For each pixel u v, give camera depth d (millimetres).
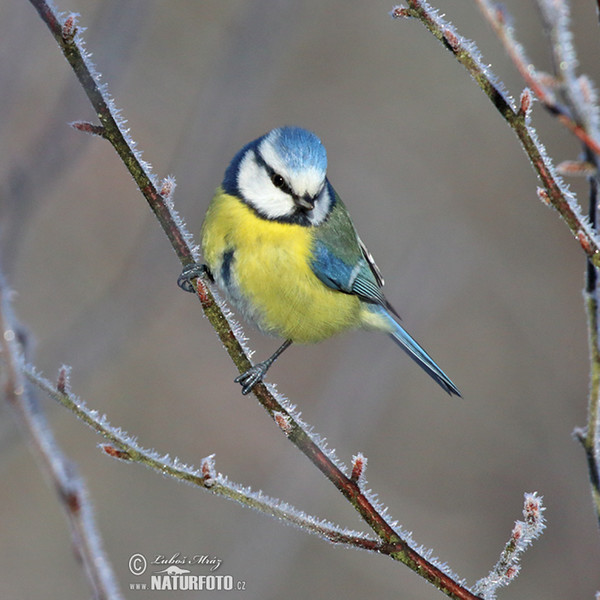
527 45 14578
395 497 12344
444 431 12914
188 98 14008
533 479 12461
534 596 11227
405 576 11211
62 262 12703
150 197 6211
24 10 9242
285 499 11016
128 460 5043
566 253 14297
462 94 15602
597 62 14086
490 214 14617
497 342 13664
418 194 14750
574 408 13062
